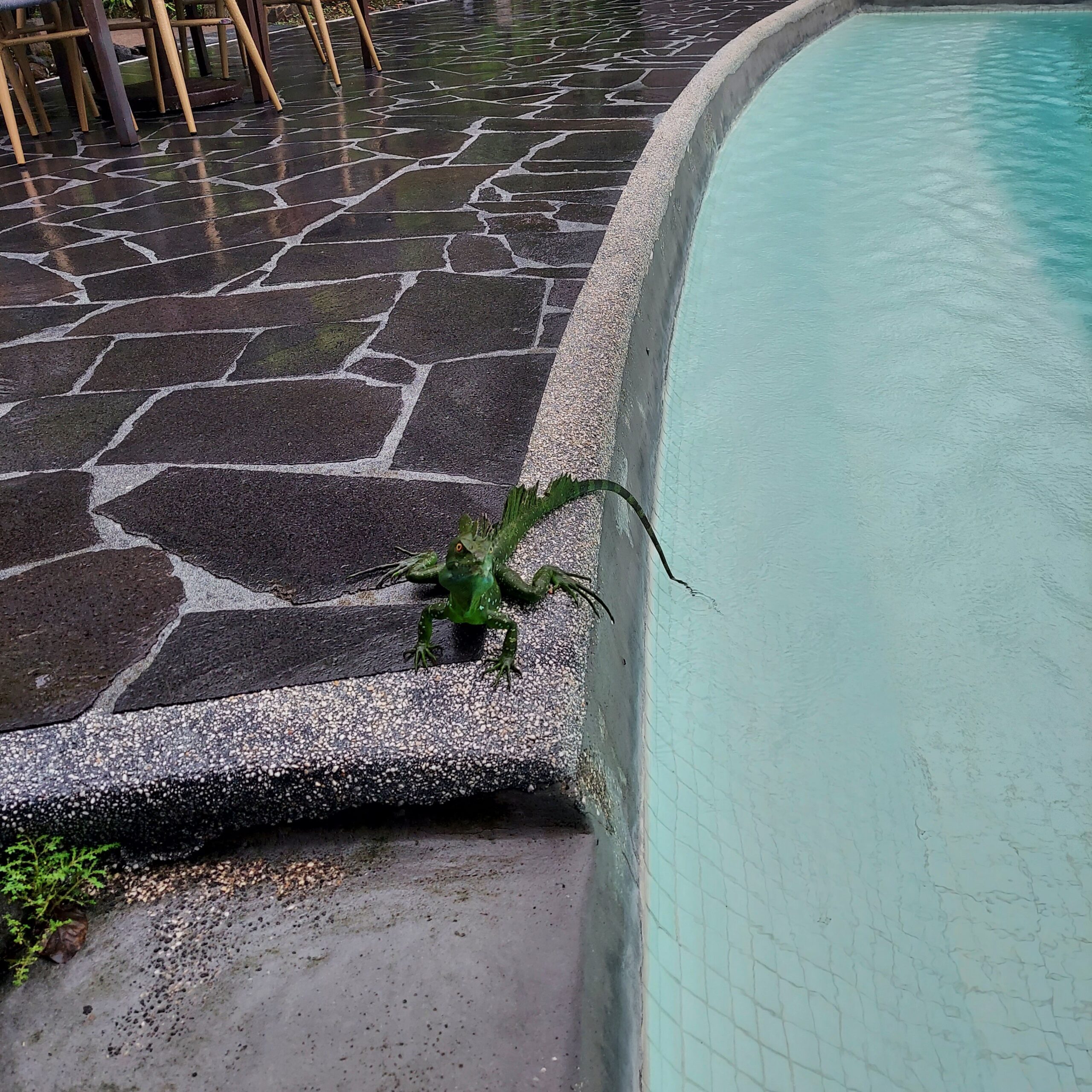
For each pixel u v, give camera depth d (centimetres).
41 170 856
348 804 212
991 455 437
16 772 212
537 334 454
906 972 230
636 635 309
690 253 656
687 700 311
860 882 252
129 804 208
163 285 554
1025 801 279
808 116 1055
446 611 229
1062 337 539
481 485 336
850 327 566
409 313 487
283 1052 172
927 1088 206
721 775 283
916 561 377
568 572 260
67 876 207
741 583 368
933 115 1033
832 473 432
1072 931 243
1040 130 956
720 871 249
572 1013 174
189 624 268
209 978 188
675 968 220
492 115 941
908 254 671
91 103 1113
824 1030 213
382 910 198
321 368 434
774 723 304
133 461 364
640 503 361
